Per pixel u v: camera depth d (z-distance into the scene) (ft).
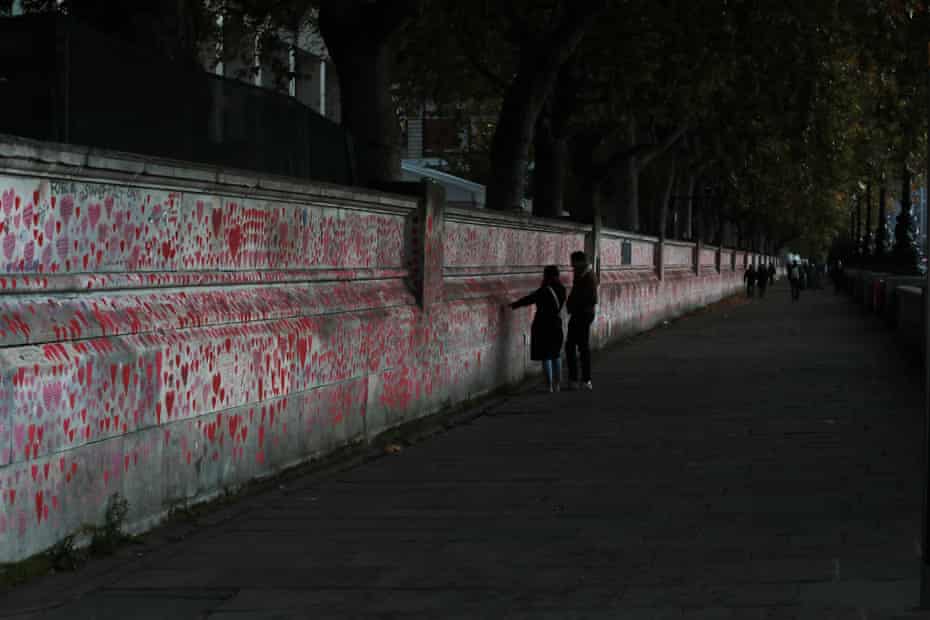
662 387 67.21
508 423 52.95
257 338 35.24
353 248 44.57
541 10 103.09
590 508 32.42
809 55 122.93
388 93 59.11
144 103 31.40
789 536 27.81
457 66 118.42
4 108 27.86
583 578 24.32
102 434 27.09
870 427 48.34
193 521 30.68
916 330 82.33
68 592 23.50
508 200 86.22
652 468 39.32
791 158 145.48
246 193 35.14
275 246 37.65
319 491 35.58
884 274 162.09
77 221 26.96
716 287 224.12
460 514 31.91
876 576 23.56
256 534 29.37
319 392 40.04
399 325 48.26
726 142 144.87
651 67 108.27
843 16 108.17
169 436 30.19
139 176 28.99
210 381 32.35
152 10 40.68
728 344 102.17
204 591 23.81
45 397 24.89
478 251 63.62
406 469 40.06
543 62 84.99
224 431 33.27
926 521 20.86
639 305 119.03
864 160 160.66
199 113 34.47
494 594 23.21
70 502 25.94
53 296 26.25
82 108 28.48
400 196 48.42
